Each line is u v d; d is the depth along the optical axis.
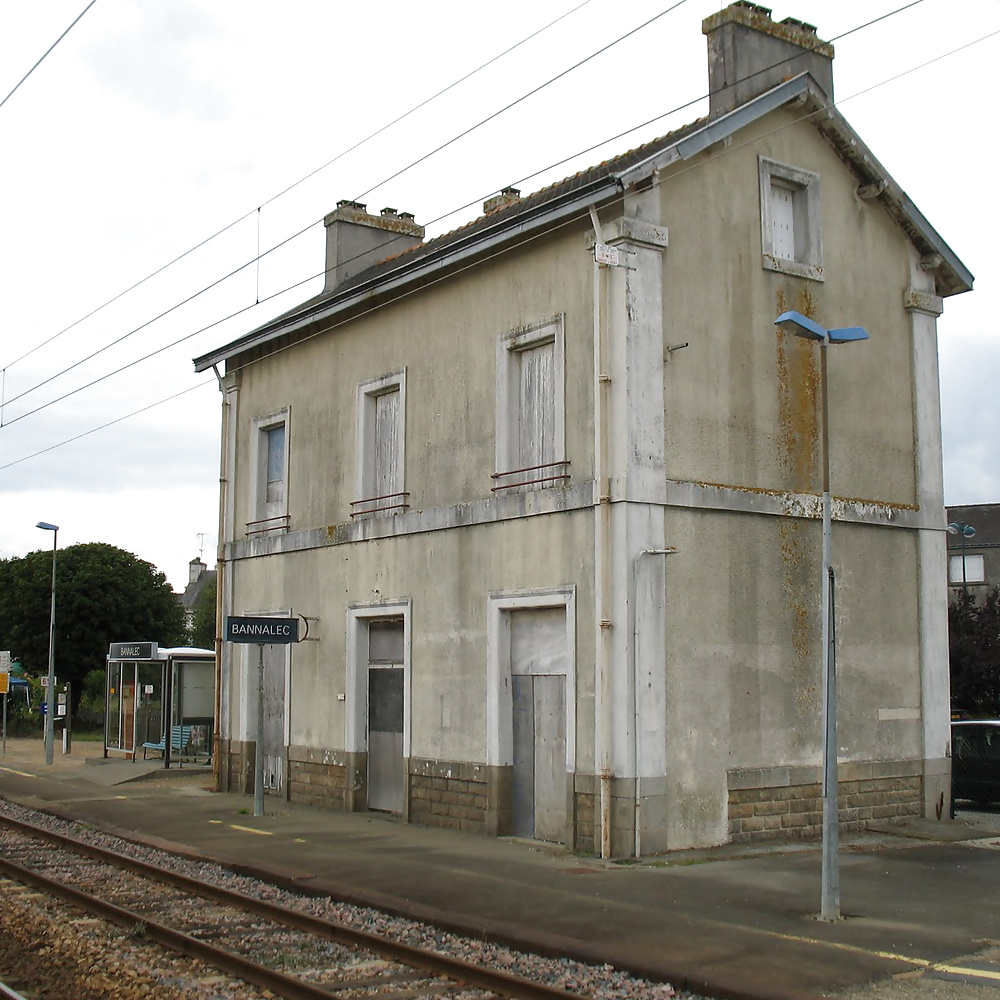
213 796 20.11
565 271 14.41
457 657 15.60
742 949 8.62
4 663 32.62
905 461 16.30
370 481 17.95
